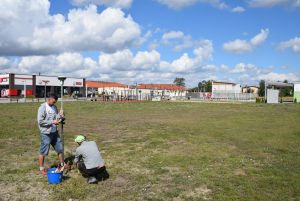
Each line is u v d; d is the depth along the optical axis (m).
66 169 9.16
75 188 7.62
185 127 19.58
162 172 9.09
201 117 27.58
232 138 15.10
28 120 23.47
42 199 7.02
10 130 17.58
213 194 7.33
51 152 11.55
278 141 14.36
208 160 10.52
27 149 12.33
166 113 32.53
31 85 85.88
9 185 7.90
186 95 93.00
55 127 8.71
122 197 7.13
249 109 39.59
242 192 7.44
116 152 11.70
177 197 7.20
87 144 8.20
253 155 11.36
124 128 19.05
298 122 23.05
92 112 33.31
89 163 7.99
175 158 10.74
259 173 9.01
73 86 95.31
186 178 8.51
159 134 16.33
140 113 32.34
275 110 37.69
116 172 9.03
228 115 29.95
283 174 8.90
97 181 8.16
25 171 9.06
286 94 96.19
